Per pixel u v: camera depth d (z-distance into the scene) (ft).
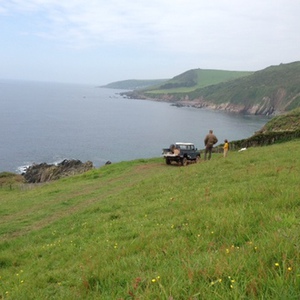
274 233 18.88
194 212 31.48
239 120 573.74
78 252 30.04
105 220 41.01
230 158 76.43
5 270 30.40
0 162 242.17
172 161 106.22
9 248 39.19
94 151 291.58
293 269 14.06
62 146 308.60
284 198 28.71
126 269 20.06
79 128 431.84
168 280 15.98
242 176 48.70
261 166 55.42
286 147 84.84
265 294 12.60
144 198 50.11
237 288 13.26
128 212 42.24
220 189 43.39
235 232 22.93
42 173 185.57
